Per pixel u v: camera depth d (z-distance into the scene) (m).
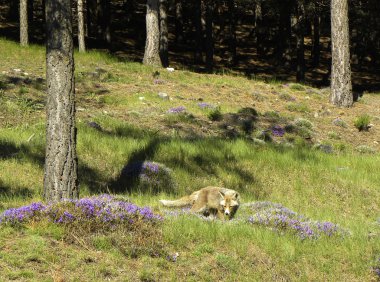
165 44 33.84
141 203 11.86
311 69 47.09
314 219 12.99
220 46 52.16
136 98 22.81
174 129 19.39
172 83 26.45
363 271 9.31
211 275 8.57
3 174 13.12
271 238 9.97
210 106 23.09
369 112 26.20
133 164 14.98
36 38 40.62
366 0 39.72
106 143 16.28
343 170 16.95
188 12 54.78
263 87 28.12
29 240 8.35
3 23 45.75
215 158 16.52
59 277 7.54
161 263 8.59
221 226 10.19
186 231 9.71
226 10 61.38
